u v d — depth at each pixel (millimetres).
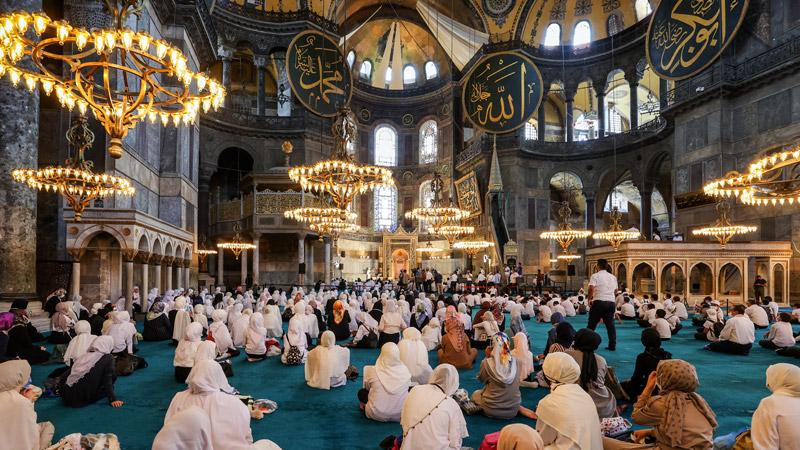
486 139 31391
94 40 6344
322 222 19234
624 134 29859
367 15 35625
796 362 8398
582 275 31688
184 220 18672
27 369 3006
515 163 30875
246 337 8383
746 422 5055
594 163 31625
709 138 22344
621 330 12836
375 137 37969
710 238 22047
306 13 29062
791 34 19484
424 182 37656
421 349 6020
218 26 27672
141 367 7656
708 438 2967
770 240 20172
